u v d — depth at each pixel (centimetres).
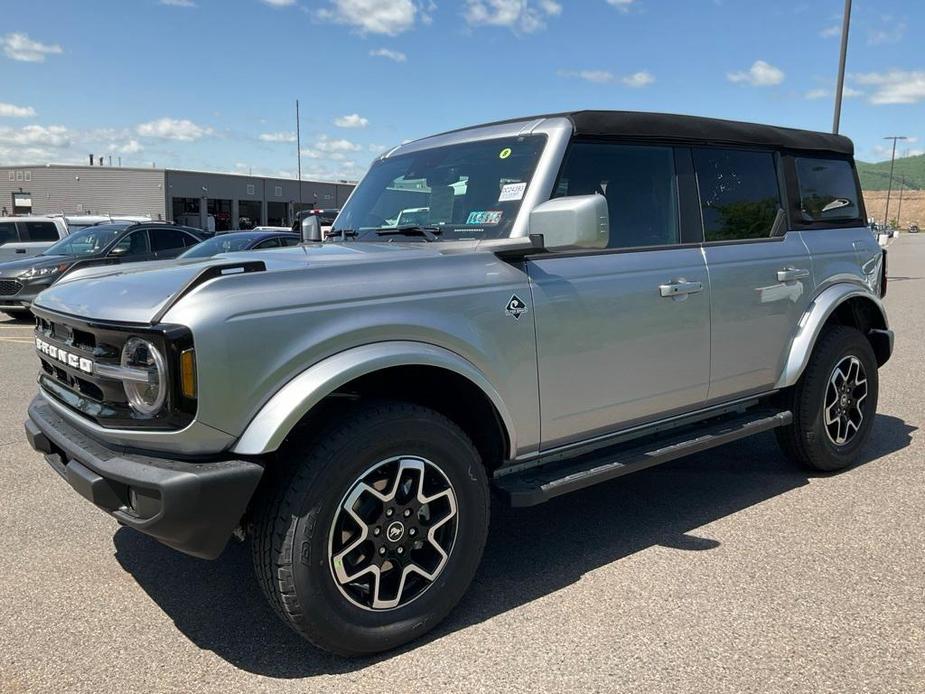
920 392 734
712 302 399
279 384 265
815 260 465
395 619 290
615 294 355
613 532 407
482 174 366
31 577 360
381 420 282
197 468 255
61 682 275
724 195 424
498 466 335
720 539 394
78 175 5722
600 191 365
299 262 294
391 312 288
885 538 391
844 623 308
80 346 290
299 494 267
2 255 1761
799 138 477
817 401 468
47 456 326
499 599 335
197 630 312
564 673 277
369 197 427
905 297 1703
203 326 251
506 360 319
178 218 5666
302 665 286
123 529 417
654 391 379
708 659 284
